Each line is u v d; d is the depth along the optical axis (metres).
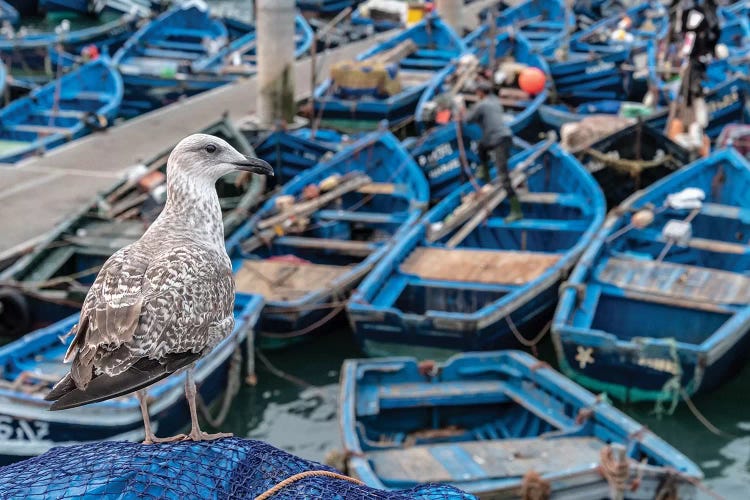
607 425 9.38
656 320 12.51
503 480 8.55
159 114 22.22
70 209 15.68
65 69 27.48
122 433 9.59
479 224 15.03
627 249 14.38
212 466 2.96
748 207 14.89
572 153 16.95
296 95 23.38
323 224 15.06
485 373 10.64
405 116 22.11
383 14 33.41
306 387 12.35
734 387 11.96
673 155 16.72
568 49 26.53
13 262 13.47
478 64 23.02
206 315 3.43
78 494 2.75
